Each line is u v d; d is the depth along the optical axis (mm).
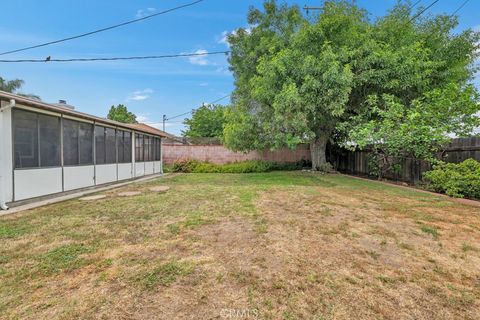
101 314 1895
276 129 9727
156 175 12750
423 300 2090
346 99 8414
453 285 2309
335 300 2076
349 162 12875
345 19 9211
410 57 8531
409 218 4312
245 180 10000
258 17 11789
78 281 2350
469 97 6914
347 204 5332
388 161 9438
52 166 6496
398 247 3125
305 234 3541
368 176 10930
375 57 8680
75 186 7301
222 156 15688
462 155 6926
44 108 5863
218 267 2602
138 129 10773
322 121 10180
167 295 2131
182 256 2861
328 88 8445
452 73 9086
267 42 10922
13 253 2949
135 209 5039
